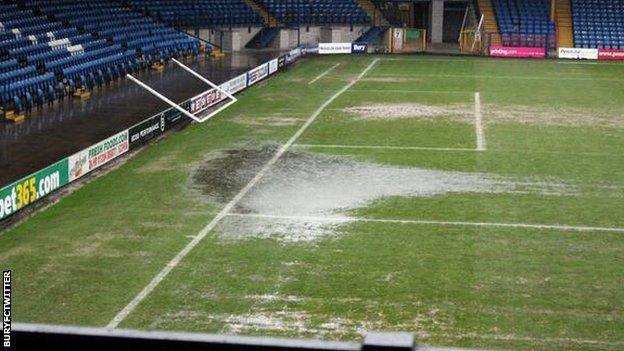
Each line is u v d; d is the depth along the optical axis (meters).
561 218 26.75
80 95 48.16
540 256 23.09
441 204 28.34
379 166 33.94
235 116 45.12
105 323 18.56
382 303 19.77
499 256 23.11
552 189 30.31
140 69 60.03
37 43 53.00
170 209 27.83
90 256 23.05
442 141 38.53
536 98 50.62
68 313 19.08
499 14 77.88
